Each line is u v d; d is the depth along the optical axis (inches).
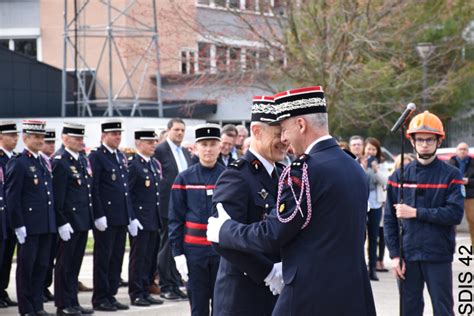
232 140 469.7
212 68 953.5
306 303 211.3
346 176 214.2
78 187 450.0
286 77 925.2
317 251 211.6
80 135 455.2
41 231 433.4
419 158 342.3
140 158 493.4
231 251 236.7
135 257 478.9
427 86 981.2
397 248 346.0
